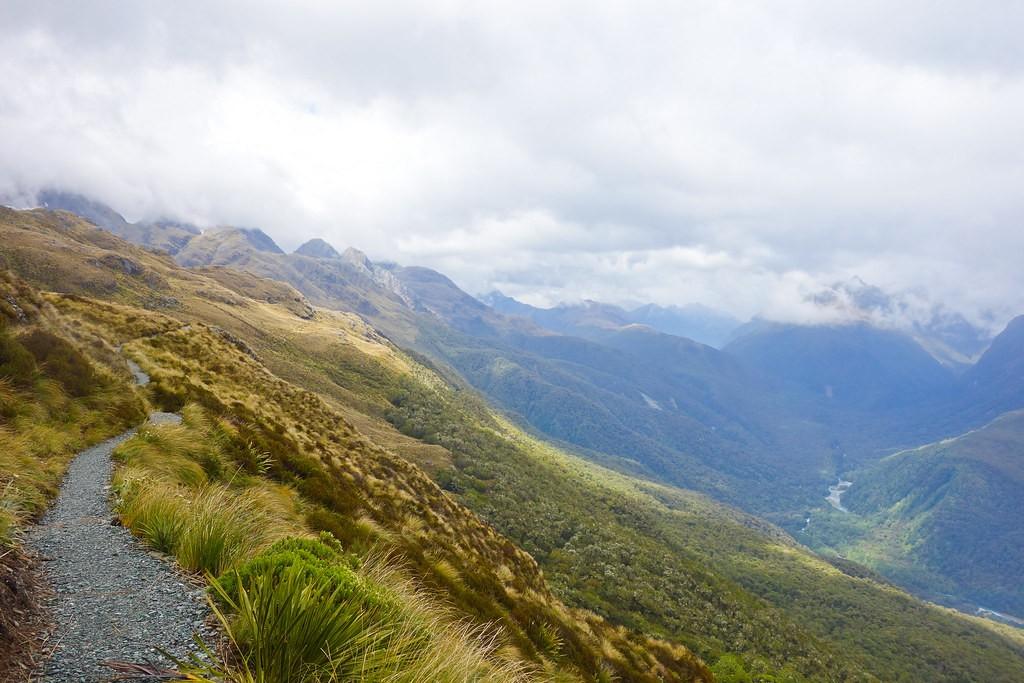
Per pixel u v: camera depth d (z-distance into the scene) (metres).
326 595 4.33
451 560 17.58
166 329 46.94
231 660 4.20
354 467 28.81
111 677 3.92
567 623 20.33
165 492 8.95
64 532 7.59
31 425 12.14
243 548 6.93
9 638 4.17
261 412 28.67
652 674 20.48
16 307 18.36
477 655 5.54
